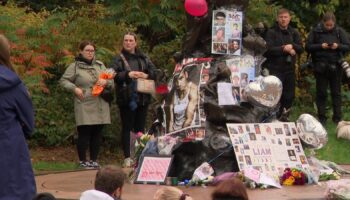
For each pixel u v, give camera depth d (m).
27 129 8.90
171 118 11.81
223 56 11.71
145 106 15.70
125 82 15.31
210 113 11.45
